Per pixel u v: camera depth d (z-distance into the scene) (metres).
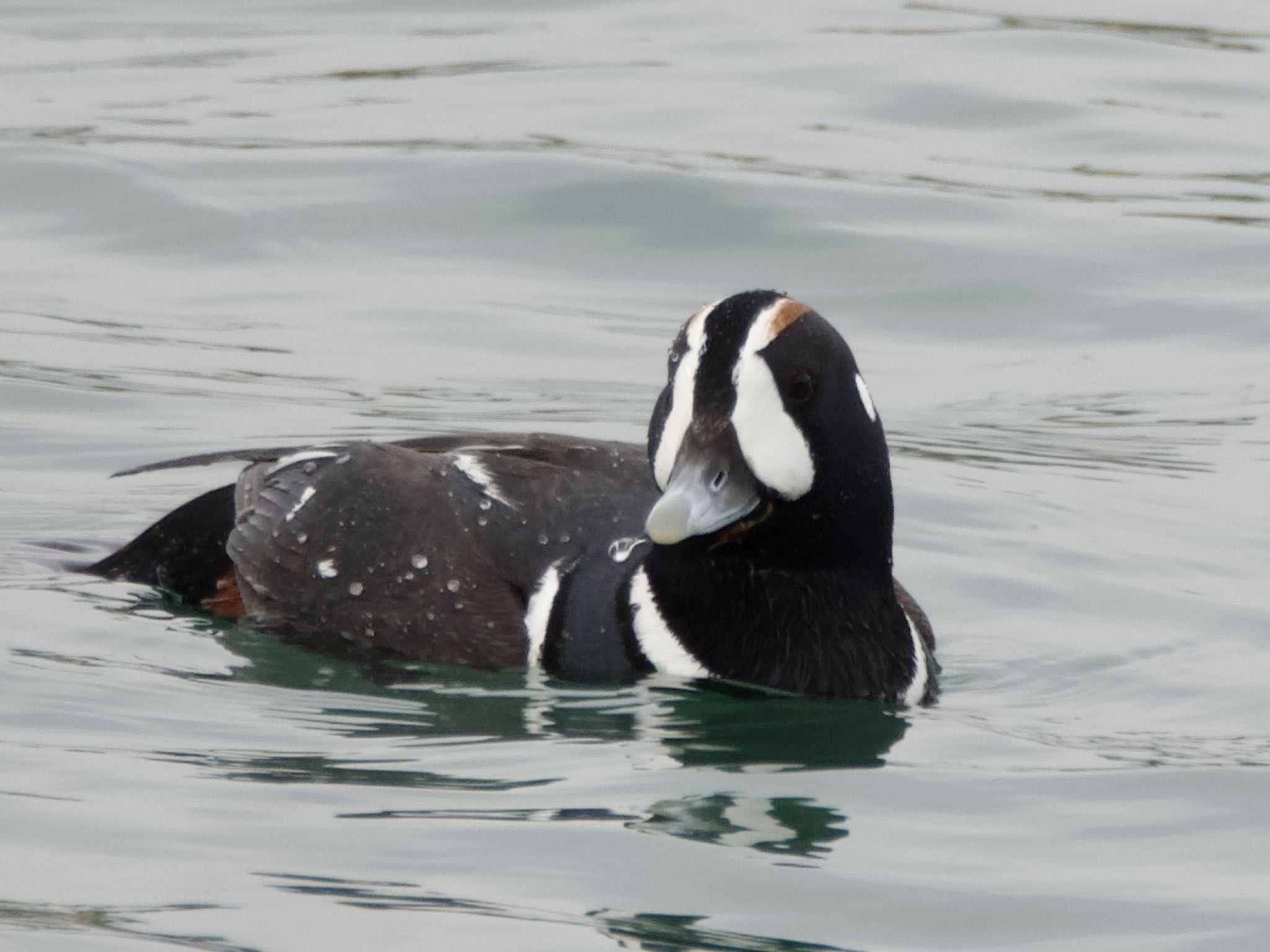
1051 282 18.23
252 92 22.22
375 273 18.23
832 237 18.84
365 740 9.82
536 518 11.02
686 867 8.41
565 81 22.50
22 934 7.61
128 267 18.34
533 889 8.15
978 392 16.36
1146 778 9.58
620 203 19.34
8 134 20.62
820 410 10.22
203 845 8.48
